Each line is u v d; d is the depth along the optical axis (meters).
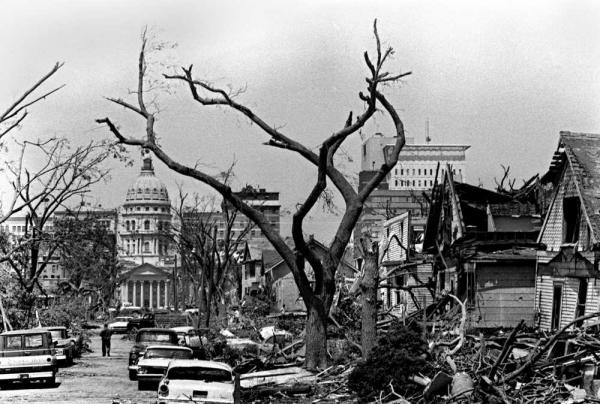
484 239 35.00
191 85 29.52
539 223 36.66
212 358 32.09
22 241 44.94
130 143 29.39
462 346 21.67
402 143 28.67
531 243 32.47
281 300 73.62
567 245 28.59
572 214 28.88
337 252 27.80
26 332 27.23
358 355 27.23
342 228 28.06
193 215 66.94
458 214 36.50
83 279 88.19
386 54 28.25
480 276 32.66
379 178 28.58
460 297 34.00
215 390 18.14
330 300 27.44
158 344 29.19
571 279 28.44
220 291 67.12
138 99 29.59
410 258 43.12
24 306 45.00
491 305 32.38
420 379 18.67
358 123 28.31
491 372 17.59
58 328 37.78
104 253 80.81
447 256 36.84
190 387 18.08
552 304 29.75
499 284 32.59
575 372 18.89
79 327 57.19
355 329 33.72
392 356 19.28
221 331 44.03
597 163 28.31
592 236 26.70
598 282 26.73
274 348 30.00
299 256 27.42
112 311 111.19
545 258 30.53
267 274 80.12
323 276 27.42
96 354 48.22
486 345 22.42
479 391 16.53
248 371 27.52
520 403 16.14
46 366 26.66
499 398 16.38
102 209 66.12
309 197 27.25
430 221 40.28
